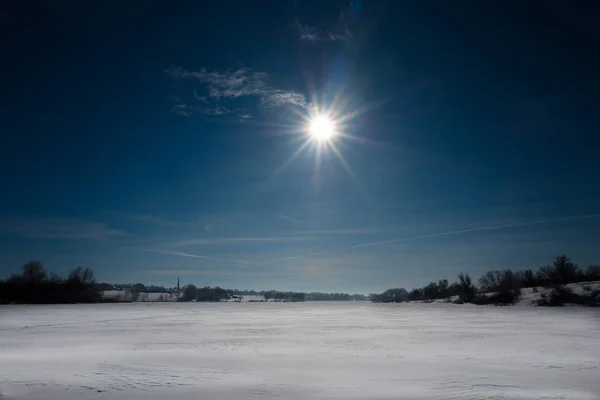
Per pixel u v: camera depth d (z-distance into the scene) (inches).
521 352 1157.1
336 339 1508.4
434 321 2308.1
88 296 5812.0
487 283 4714.6
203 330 1905.8
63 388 722.8
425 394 684.7
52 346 1333.7
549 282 4116.6
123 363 990.4
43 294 5428.2
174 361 1023.0
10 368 921.5
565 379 804.6
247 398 657.0
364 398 657.6
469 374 856.9
